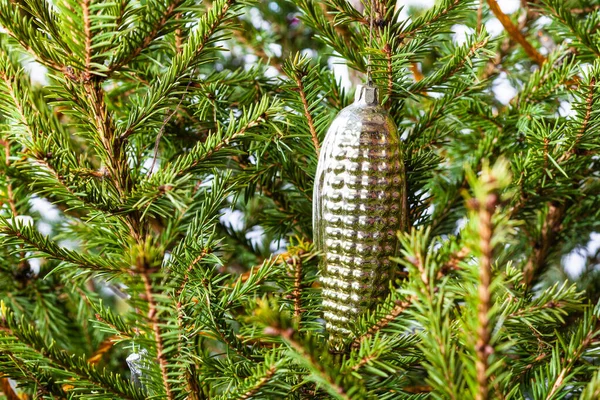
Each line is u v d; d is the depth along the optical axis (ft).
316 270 1.89
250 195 1.87
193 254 1.69
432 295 1.46
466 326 1.46
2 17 1.58
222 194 1.74
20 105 1.71
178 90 1.73
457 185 1.99
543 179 1.81
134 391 1.63
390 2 1.75
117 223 1.71
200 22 1.64
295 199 1.94
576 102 1.72
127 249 1.68
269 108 1.64
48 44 1.61
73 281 2.00
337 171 1.60
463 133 2.06
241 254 2.14
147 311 1.46
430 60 2.27
